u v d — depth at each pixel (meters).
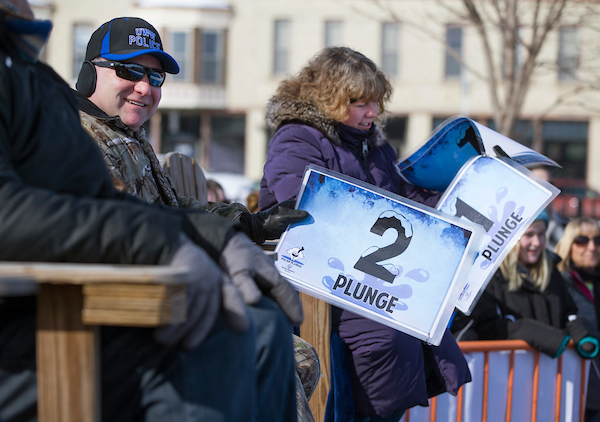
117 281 1.14
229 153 29.84
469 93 27.19
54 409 1.22
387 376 2.82
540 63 10.30
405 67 27.66
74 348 1.22
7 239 1.20
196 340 1.29
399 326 2.32
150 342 1.36
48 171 1.40
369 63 3.12
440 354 3.05
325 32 28.19
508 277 4.23
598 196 21.86
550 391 4.04
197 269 1.27
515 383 3.93
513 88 10.23
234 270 1.49
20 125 1.36
